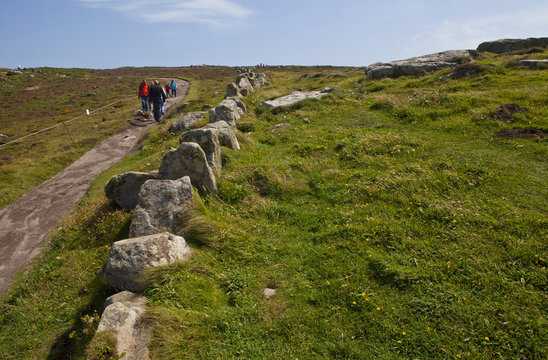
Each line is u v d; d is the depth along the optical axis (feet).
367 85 68.74
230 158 31.27
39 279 22.03
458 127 33.78
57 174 43.32
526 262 15.28
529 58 66.23
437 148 29.32
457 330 12.74
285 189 25.82
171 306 14.90
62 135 66.69
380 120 41.24
